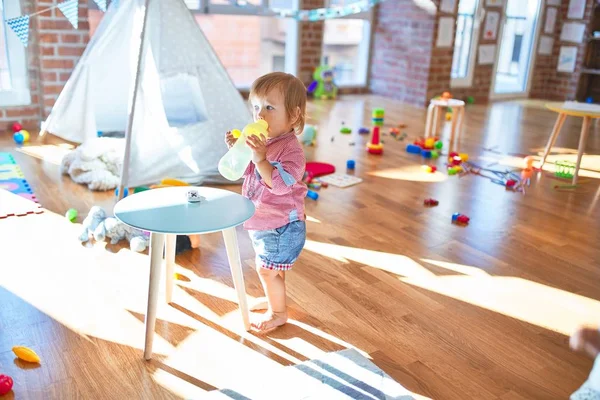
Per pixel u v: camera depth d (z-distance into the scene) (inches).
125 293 68.1
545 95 247.1
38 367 53.9
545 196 114.0
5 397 49.6
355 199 106.3
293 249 59.4
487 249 87.0
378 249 84.9
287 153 56.9
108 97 124.3
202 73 106.1
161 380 53.2
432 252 84.8
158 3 98.0
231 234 57.7
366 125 171.2
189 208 55.2
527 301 71.9
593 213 105.6
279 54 213.9
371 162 132.0
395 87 220.4
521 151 149.8
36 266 72.9
